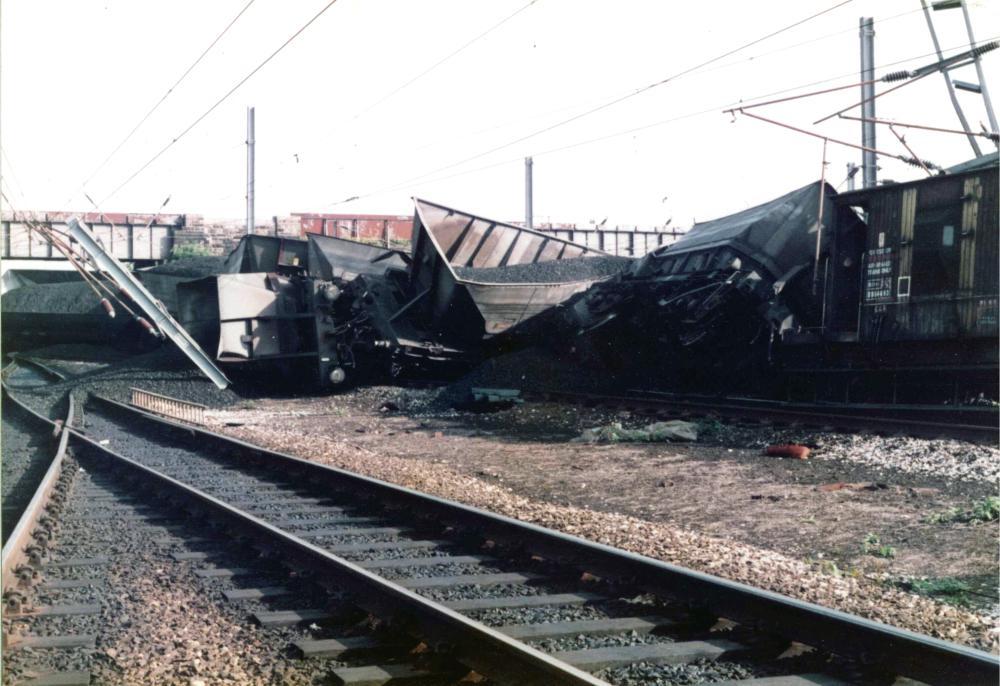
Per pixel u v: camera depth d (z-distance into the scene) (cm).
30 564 707
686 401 2031
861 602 594
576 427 1802
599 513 930
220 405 2573
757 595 513
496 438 1694
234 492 1102
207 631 546
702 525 888
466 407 2188
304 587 636
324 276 2969
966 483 1036
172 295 3897
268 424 2075
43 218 4941
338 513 963
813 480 1102
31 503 898
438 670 460
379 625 530
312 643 502
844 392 1803
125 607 597
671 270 2188
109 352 4219
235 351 2734
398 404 2372
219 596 622
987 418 1424
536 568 691
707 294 2005
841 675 448
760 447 1402
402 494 938
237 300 2759
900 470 1145
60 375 3475
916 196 1622
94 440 1633
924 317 1595
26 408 2367
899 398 1702
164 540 809
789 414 1591
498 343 2542
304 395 2775
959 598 612
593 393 2364
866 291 1720
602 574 644
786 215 1980
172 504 983
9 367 4219
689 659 481
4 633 534
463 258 2791
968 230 1519
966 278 1520
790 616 497
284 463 1255
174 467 1348
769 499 996
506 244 2861
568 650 499
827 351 1816
